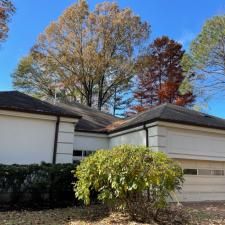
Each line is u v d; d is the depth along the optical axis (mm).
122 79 29484
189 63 17984
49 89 28953
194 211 9594
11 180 9117
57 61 28281
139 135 13219
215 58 17203
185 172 12953
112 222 7113
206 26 17203
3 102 11359
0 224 6801
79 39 28375
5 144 10805
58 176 9750
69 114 11898
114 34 28719
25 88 29484
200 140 13469
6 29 13648
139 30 29297
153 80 31672
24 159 10961
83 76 28250
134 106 31078
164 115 12711
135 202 7273
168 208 8633
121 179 6992
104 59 28250
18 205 9148
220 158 13883
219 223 7828
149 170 6992
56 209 9031
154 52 32562
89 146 15156
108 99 30562
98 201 9539
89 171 7609
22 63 29297
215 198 13602
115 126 15836
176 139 12766
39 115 11375
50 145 11477
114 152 7535
